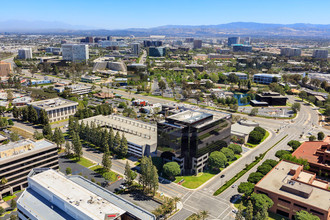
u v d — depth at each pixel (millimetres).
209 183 194000
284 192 160250
